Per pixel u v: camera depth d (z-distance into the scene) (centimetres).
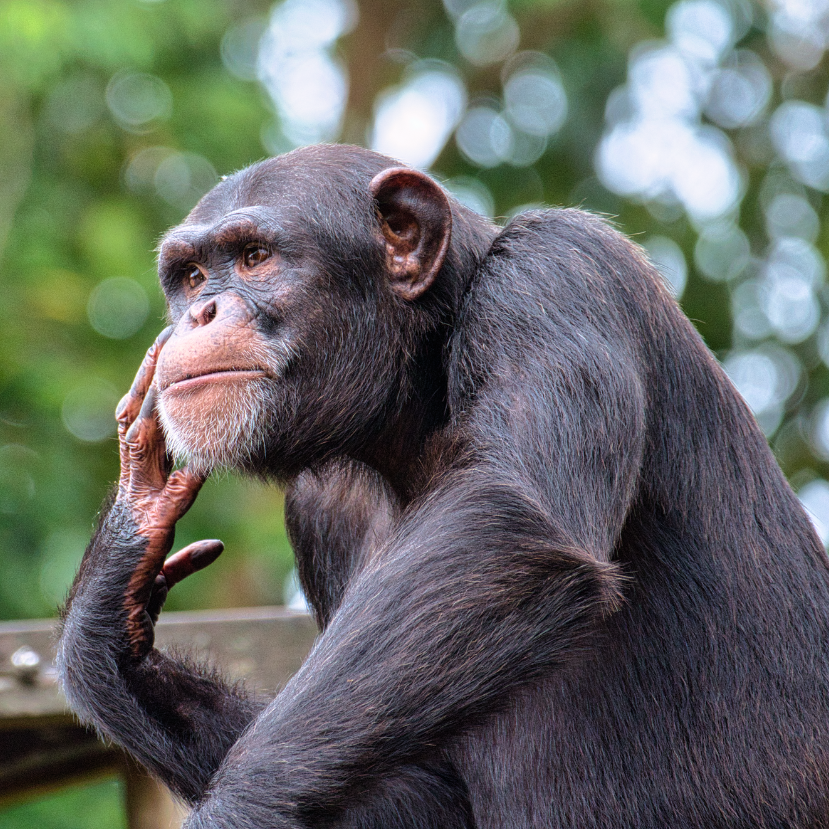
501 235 1126
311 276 1131
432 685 902
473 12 4038
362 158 1188
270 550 3300
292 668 1505
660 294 1131
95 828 2806
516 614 913
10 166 3309
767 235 4116
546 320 1030
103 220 3400
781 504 1153
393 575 928
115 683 1151
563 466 968
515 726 1106
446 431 1049
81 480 3269
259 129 3725
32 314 3306
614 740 1088
